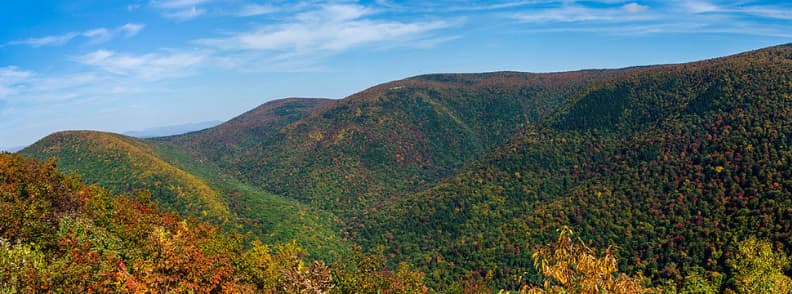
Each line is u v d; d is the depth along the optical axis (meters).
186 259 20.84
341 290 29.09
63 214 30.17
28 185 30.86
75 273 17.17
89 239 25.53
